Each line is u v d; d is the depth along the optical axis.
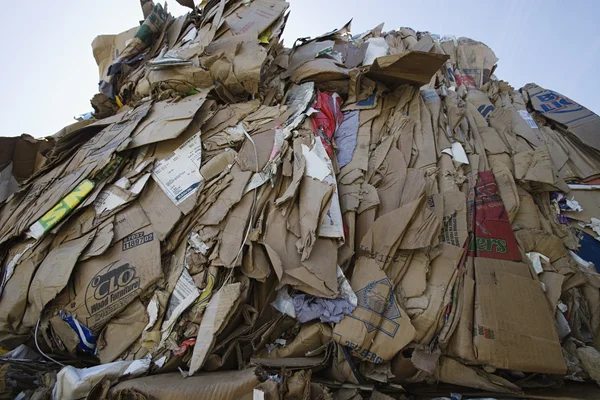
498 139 3.07
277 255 1.92
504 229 2.44
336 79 3.02
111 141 2.38
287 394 1.59
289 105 2.75
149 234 2.03
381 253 2.16
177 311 1.87
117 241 2.03
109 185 2.21
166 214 2.09
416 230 2.22
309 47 3.38
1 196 2.71
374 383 1.97
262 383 1.56
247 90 2.66
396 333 1.91
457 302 2.14
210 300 1.86
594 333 2.27
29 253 2.03
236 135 2.43
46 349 1.93
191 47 2.75
